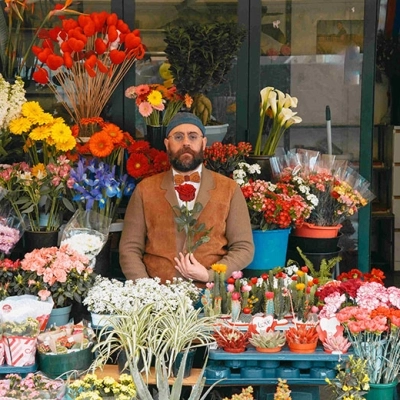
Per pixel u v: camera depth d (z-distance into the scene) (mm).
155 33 4625
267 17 4652
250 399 3229
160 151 4473
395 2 6281
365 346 3461
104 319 3664
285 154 4727
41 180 4125
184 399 3672
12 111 4191
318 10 4652
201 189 4152
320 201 4512
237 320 3697
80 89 4430
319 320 3592
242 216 4176
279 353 3475
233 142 4723
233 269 4043
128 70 4613
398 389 4133
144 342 3428
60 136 4133
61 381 3316
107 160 4445
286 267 4395
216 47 4230
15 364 3455
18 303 3646
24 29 4598
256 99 4695
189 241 4055
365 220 4758
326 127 4742
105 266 4367
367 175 4762
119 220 4516
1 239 3992
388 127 6660
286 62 4688
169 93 4488
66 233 4117
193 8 4621
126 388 3111
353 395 3174
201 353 3840
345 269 4797
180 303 3516
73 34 4211
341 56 4691
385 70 6562
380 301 3525
